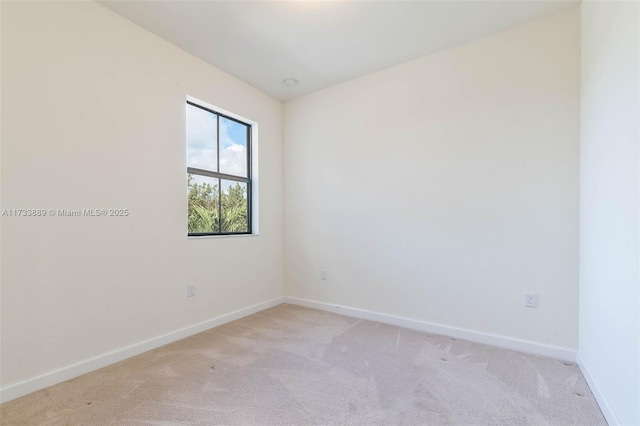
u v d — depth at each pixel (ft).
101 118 6.86
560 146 7.15
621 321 4.57
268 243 11.59
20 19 5.72
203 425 4.85
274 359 7.14
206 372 6.53
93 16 6.74
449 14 7.17
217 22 7.45
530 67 7.50
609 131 5.13
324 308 11.18
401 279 9.48
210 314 9.34
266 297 11.46
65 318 6.27
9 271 5.57
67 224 6.32
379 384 6.03
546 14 7.20
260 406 5.33
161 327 8.02
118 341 7.12
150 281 7.79
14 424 4.86
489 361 7.00
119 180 7.18
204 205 9.67
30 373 5.78
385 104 9.80
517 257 7.67
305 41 8.27
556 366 6.74
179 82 8.54
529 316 7.51
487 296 8.07
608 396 5.00
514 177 7.71
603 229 5.37
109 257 6.98
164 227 8.13
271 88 11.14
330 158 11.06
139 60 7.59
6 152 5.54
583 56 6.70
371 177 10.09
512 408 5.24
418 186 9.16
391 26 7.61
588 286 6.24
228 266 9.96
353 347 7.81
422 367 6.72
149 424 4.88
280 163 12.20
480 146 8.17
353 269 10.50
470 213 8.32
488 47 8.06
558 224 7.18
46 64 6.03
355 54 8.93
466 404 5.37
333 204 10.98
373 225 10.05
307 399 5.54
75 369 6.36
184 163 8.66
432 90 8.93
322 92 11.24
